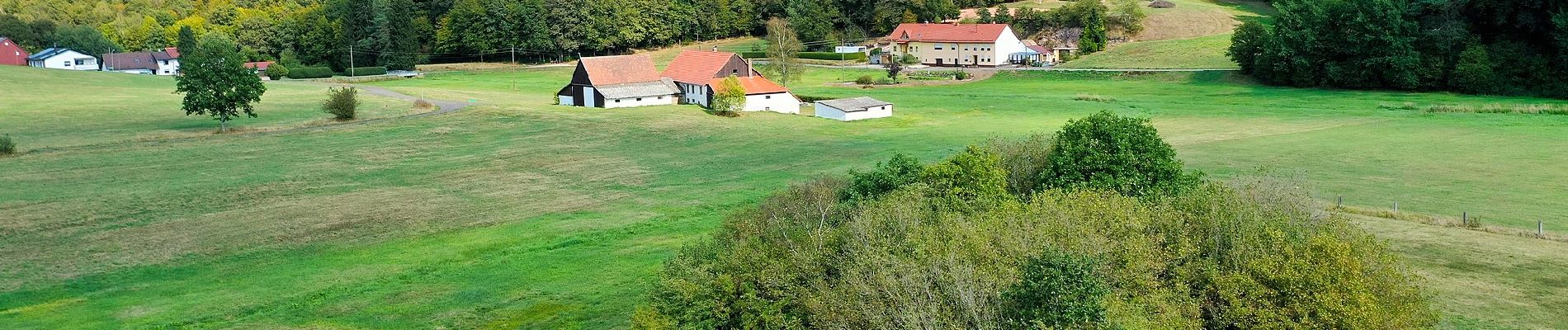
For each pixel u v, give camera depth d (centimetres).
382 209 5741
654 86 10894
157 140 7931
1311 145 7594
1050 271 2583
